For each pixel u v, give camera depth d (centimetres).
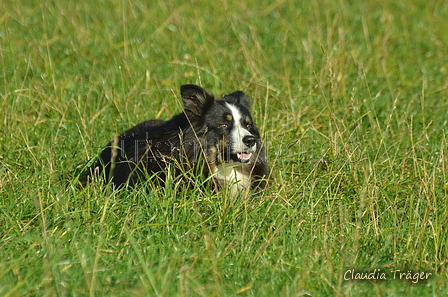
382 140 1198
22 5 2355
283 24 2227
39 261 823
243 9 2462
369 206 985
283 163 1147
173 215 936
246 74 1698
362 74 1634
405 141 1260
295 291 776
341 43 1819
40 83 1541
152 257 843
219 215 951
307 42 1975
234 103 1128
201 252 855
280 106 1474
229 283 805
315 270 838
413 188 1070
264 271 831
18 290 751
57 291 750
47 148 1177
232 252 873
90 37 2006
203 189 1060
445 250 904
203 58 1825
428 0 2603
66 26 2120
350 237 908
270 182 1141
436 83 1697
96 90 1505
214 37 2095
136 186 1023
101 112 1368
